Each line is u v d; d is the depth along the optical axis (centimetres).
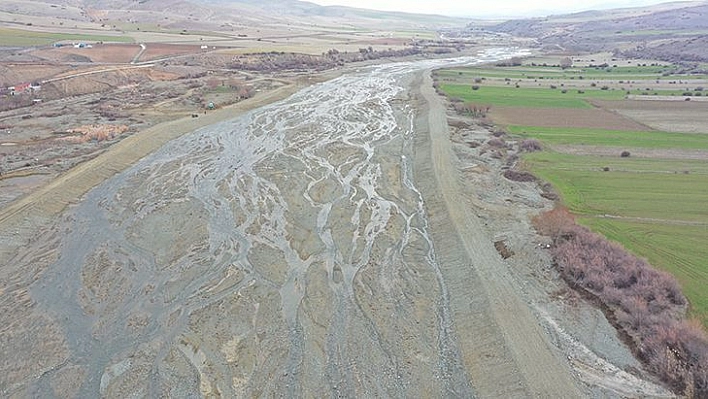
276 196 4381
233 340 2661
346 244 3625
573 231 3575
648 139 5919
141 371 2450
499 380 2362
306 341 2647
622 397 2239
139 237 3691
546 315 2800
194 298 3006
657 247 3391
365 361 2519
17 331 2730
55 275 3231
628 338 2608
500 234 3662
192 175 4834
